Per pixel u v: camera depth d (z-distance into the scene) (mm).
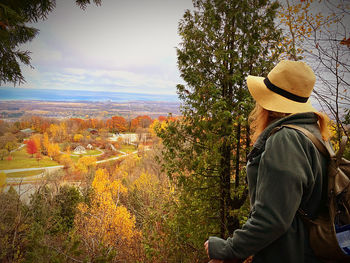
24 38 3012
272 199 754
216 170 5152
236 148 5008
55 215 9906
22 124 97938
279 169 767
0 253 3955
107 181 24969
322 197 830
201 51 4758
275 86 988
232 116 4293
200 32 4605
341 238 757
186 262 4625
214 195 5316
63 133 109312
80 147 99188
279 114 993
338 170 820
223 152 4969
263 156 840
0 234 4441
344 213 811
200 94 4559
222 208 5176
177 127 5141
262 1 4227
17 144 80500
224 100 4492
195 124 4793
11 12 2492
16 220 5219
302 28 2799
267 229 743
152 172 26500
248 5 4246
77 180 31188
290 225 805
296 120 907
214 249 885
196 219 5191
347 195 799
